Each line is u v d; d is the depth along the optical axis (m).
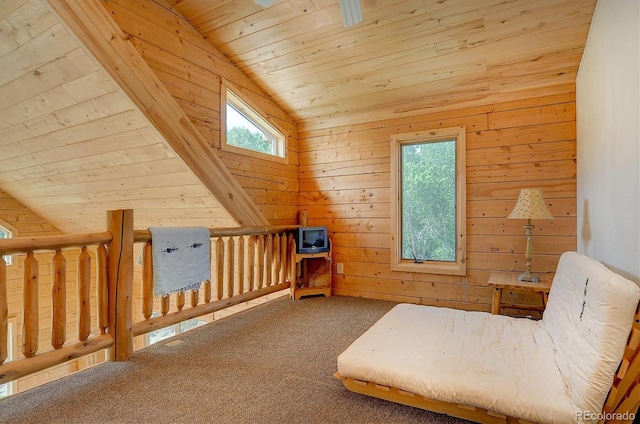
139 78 2.39
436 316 2.39
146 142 2.72
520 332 2.08
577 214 3.05
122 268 2.30
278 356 2.38
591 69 2.41
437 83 3.44
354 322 3.14
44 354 1.96
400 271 3.91
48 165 3.56
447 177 3.77
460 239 3.57
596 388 1.31
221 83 3.32
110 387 1.94
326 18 2.83
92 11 2.10
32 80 2.44
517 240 3.34
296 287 4.09
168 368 2.19
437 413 1.69
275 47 3.22
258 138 4.00
